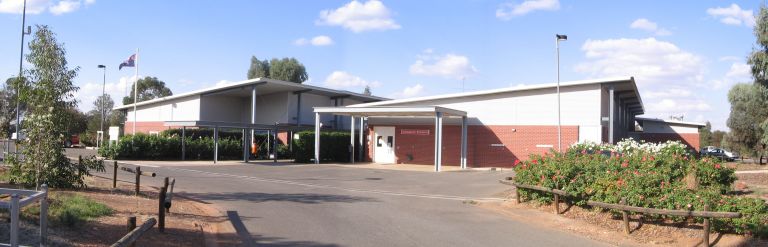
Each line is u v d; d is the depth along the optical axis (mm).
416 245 8742
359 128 40344
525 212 12570
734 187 14539
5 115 19094
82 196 10906
